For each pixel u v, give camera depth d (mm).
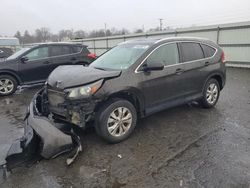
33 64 8953
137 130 4805
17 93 8875
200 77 5566
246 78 10414
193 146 4133
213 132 4656
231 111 5836
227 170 3422
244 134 4551
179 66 5102
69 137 3801
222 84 6207
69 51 9695
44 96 4605
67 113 4059
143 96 4551
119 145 4242
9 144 4539
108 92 4055
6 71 8508
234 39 13852
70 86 3949
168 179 3277
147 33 19312
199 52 5633
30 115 4180
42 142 3766
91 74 4148
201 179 3242
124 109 4316
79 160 3797
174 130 4777
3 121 5840
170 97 5031
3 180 3381
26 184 3287
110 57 5215
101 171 3510
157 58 4793
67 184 3264
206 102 5863
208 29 15125
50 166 3662
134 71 4441
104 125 4105
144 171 3477
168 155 3869
